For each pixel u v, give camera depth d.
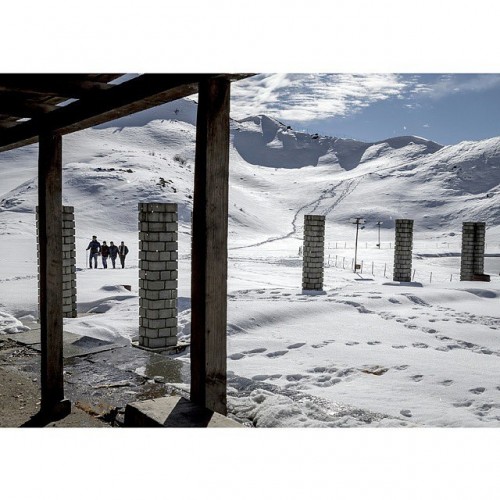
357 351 9.27
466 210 100.06
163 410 3.86
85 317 11.41
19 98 4.78
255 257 37.31
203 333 3.61
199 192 3.54
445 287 17.48
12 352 7.37
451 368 8.19
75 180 68.38
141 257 9.35
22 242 34.19
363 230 90.88
